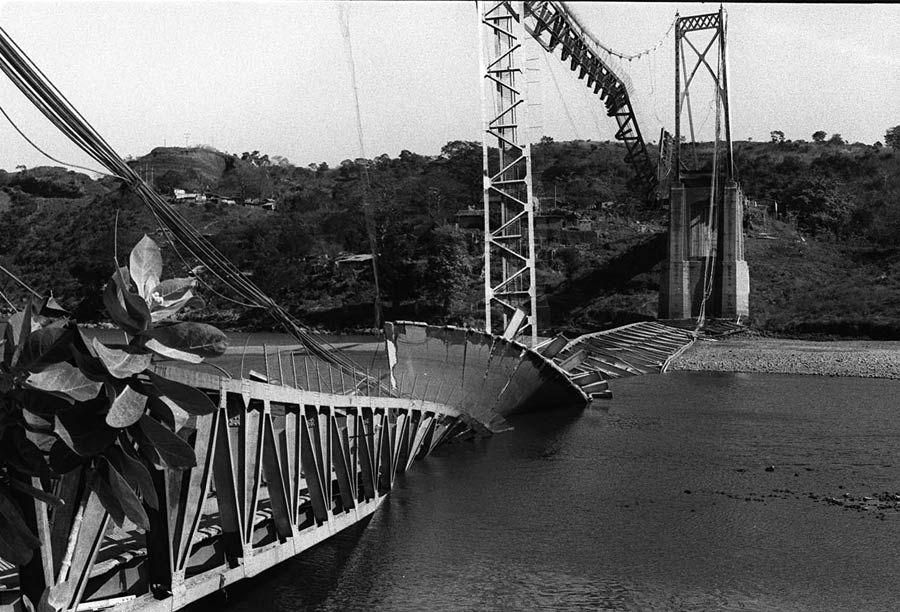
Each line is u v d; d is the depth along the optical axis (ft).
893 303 350.02
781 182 518.78
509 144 194.90
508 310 198.08
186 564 52.60
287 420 68.13
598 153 641.40
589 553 83.15
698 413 175.52
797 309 359.25
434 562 78.64
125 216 426.10
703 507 101.55
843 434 150.41
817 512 99.66
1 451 32.73
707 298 352.08
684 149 601.62
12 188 547.90
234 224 515.50
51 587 39.34
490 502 101.50
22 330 32.09
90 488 34.14
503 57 192.03
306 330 75.20
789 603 71.82
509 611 68.54
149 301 34.71
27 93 39.55
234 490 56.80
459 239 427.33
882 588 75.31
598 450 137.28
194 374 51.52
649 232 463.01
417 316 393.50
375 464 93.45
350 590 71.05
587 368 221.46
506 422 166.50
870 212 468.75
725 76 360.89
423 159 610.24
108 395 32.58
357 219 478.59
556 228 468.34
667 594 73.31
